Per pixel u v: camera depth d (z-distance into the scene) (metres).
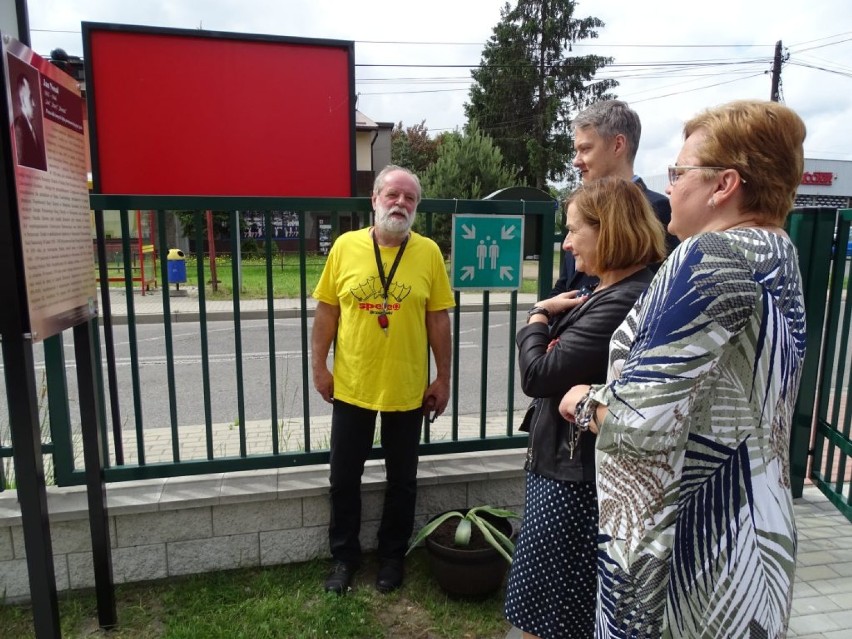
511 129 30.09
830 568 2.57
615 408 1.14
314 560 2.71
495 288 2.85
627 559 1.15
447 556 2.43
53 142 1.70
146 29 2.71
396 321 2.40
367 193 21.42
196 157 2.84
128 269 2.46
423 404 2.60
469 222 2.76
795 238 2.99
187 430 4.17
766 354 1.07
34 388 1.61
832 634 2.16
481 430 2.99
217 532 2.60
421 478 2.75
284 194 2.94
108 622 2.30
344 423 2.48
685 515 1.11
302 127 2.92
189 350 7.57
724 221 1.20
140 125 2.77
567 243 1.81
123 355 7.26
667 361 1.06
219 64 2.81
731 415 1.08
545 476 1.72
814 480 3.11
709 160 1.18
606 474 1.20
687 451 1.11
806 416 3.10
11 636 2.27
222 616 2.36
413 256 2.45
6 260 1.52
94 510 2.19
